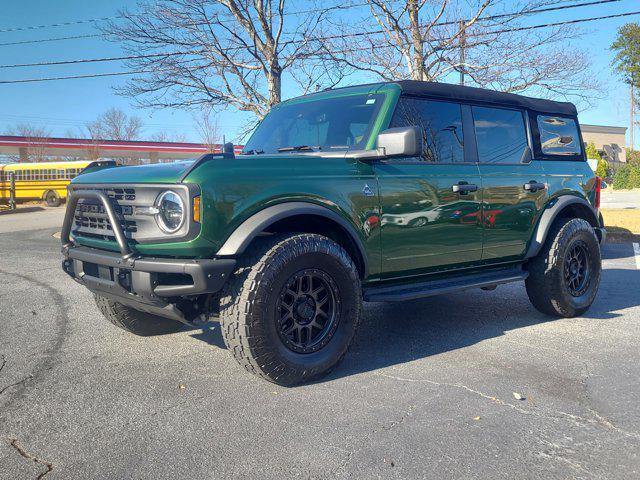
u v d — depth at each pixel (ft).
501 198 16.67
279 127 16.63
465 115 16.56
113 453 9.43
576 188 19.36
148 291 11.60
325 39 52.29
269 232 13.09
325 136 15.17
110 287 12.45
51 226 58.70
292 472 8.82
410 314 19.30
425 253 14.97
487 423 10.58
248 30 51.67
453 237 15.52
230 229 11.59
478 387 12.39
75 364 13.97
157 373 13.26
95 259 12.67
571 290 18.51
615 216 55.72
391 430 10.25
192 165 11.51
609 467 9.05
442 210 15.15
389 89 14.94
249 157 12.41
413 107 15.19
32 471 8.86
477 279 16.38
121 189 12.29
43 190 103.86
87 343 15.78
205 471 8.85
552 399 11.75
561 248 17.90
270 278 11.67
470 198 15.84
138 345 15.53
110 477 8.68
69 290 23.61
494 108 17.52
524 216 17.38
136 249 11.95
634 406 11.43
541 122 18.99
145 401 11.60
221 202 11.46
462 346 15.51
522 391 12.17
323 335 12.73
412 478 8.66
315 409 11.16
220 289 11.98
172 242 11.39
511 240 17.11
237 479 8.63
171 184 11.37
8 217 76.18
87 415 10.94
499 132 17.49
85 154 176.45
